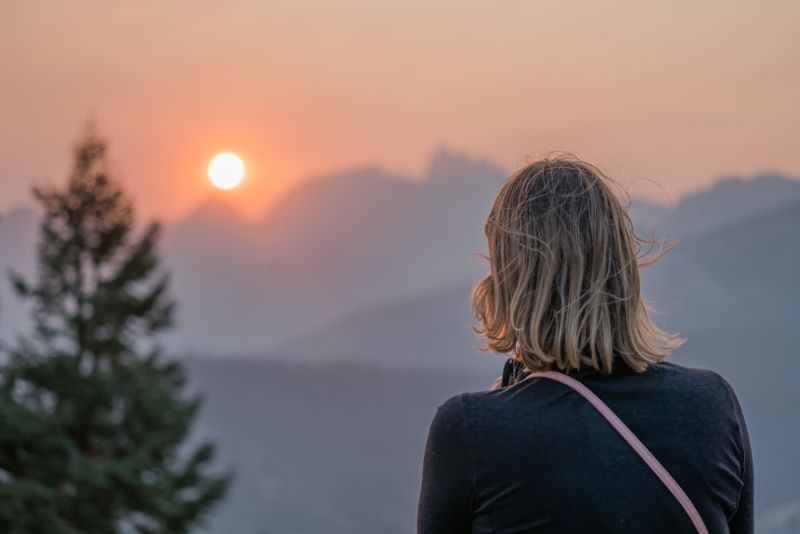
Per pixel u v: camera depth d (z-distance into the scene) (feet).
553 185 5.28
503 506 4.74
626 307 5.12
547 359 5.06
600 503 4.59
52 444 39.88
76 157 62.75
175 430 55.77
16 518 36.27
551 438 4.77
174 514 53.16
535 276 5.16
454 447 4.94
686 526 4.59
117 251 62.18
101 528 43.78
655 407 4.89
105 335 59.21
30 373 50.52
